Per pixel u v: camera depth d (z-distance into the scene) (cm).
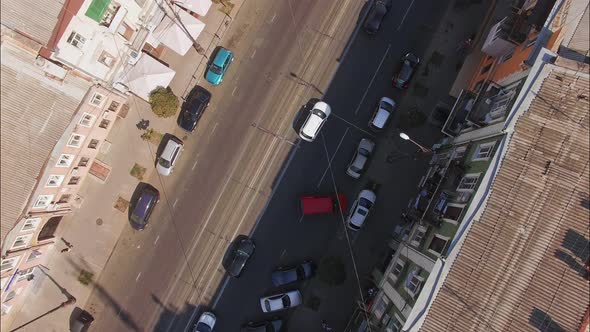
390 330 3105
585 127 2631
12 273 3509
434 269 2752
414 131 4003
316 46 4028
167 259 4022
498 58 3578
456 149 3516
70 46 3022
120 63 3594
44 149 3102
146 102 4009
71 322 3991
